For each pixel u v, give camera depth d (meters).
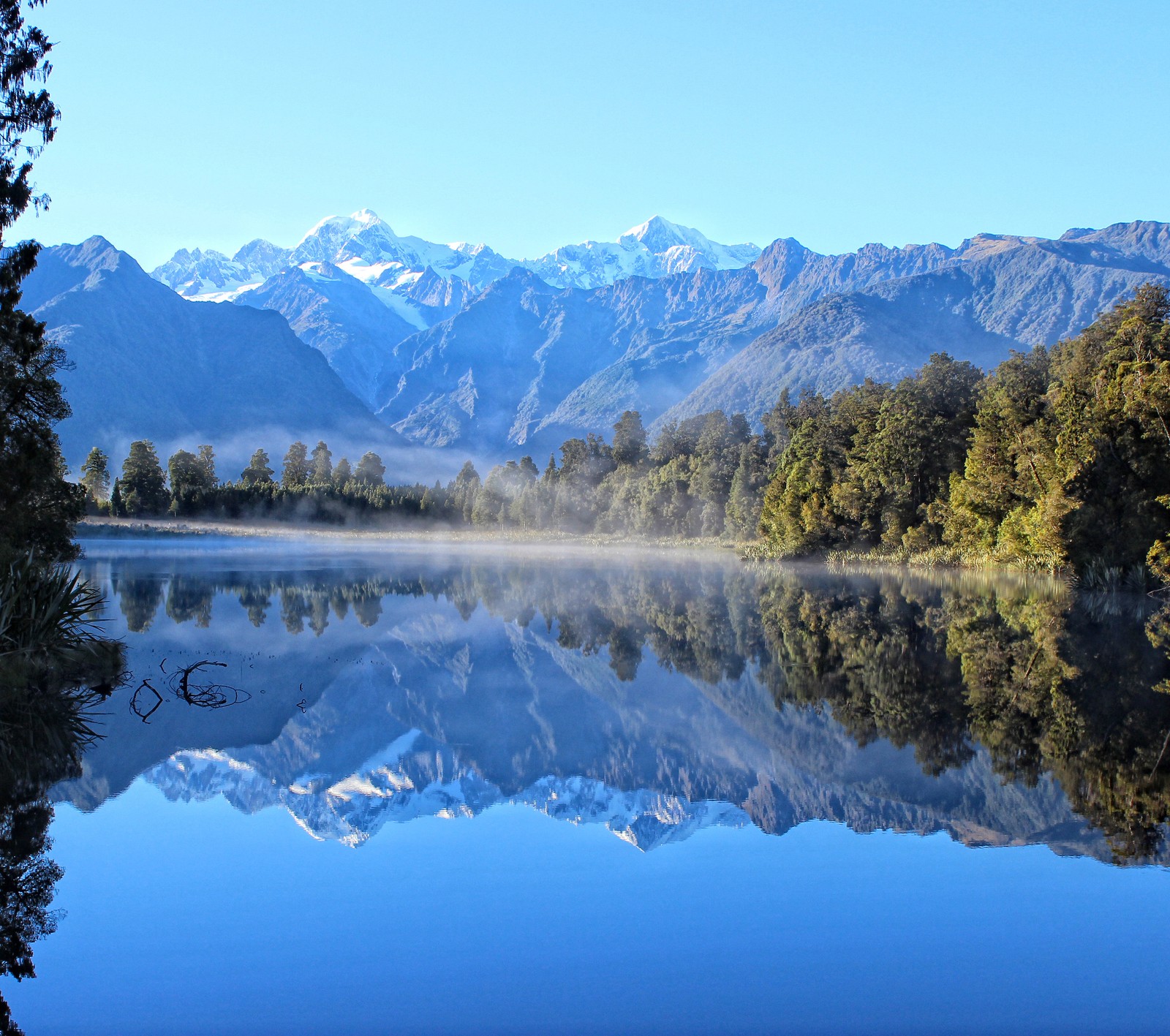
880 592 49.69
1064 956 9.86
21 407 31.39
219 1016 9.06
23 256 28.11
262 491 163.62
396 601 46.25
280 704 22.67
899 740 18.53
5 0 26.16
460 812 15.05
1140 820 13.74
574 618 39.50
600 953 10.16
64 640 27.55
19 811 14.89
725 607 43.31
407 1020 8.93
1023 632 33.00
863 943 10.28
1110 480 49.81
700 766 17.23
